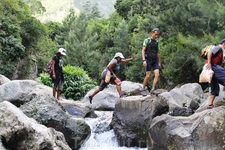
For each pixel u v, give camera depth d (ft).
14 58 65.36
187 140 17.90
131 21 122.93
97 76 108.06
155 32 23.73
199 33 55.36
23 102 27.50
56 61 28.78
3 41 63.16
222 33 46.09
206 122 17.58
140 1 137.08
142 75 79.71
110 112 34.19
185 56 52.47
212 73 18.71
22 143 13.34
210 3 54.54
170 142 18.89
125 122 24.84
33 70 77.61
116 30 115.85
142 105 24.43
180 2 60.85
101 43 129.08
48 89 32.58
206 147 17.25
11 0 71.61
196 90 35.14
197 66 51.88
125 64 101.55
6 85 28.32
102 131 26.08
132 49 97.40
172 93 31.86
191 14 56.03
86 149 23.40
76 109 28.89
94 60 111.14
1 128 13.19
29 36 72.90
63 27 138.62
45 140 13.69
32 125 14.14
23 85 29.63
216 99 24.47
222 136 16.89
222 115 17.31
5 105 13.97
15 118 13.42
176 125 19.20
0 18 65.41
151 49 23.98
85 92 49.21
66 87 48.65
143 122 23.79
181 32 57.47
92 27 152.05
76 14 145.07
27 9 85.51
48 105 21.86
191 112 23.63
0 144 12.72
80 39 120.37
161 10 82.17
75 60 112.06
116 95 39.70
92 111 30.55
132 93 41.01
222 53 19.15
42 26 76.79
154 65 24.38
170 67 56.18
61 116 21.70
